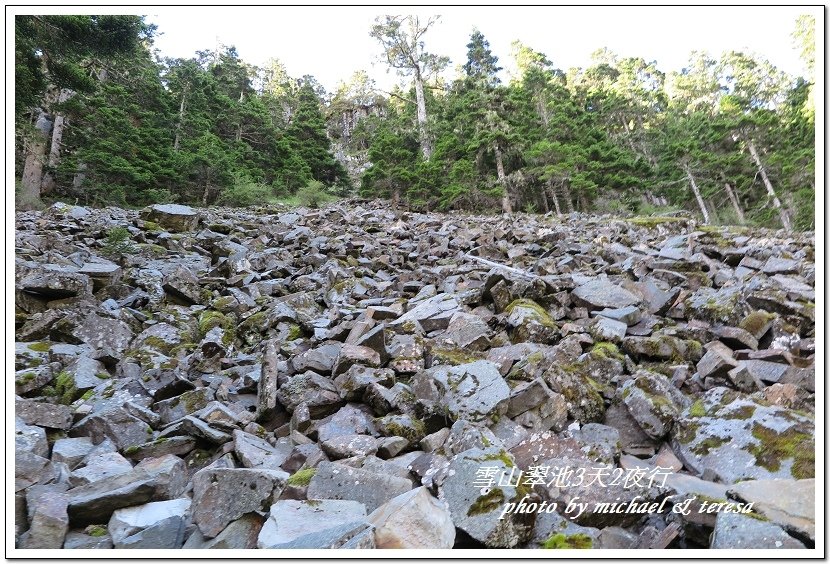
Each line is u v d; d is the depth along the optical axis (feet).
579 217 70.13
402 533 8.10
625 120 148.77
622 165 108.99
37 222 38.40
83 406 13.19
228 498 9.49
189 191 89.56
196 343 20.16
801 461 9.34
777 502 8.29
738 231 48.42
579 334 16.60
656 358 15.65
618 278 25.35
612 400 12.93
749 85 129.29
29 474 9.93
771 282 20.21
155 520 9.21
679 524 8.70
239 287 27.55
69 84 50.90
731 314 17.39
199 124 110.32
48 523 8.80
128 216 45.70
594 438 11.53
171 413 13.98
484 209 88.99
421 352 16.38
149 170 81.87
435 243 41.78
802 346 15.25
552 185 94.79
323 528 8.54
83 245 32.48
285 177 112.57
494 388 12.50
